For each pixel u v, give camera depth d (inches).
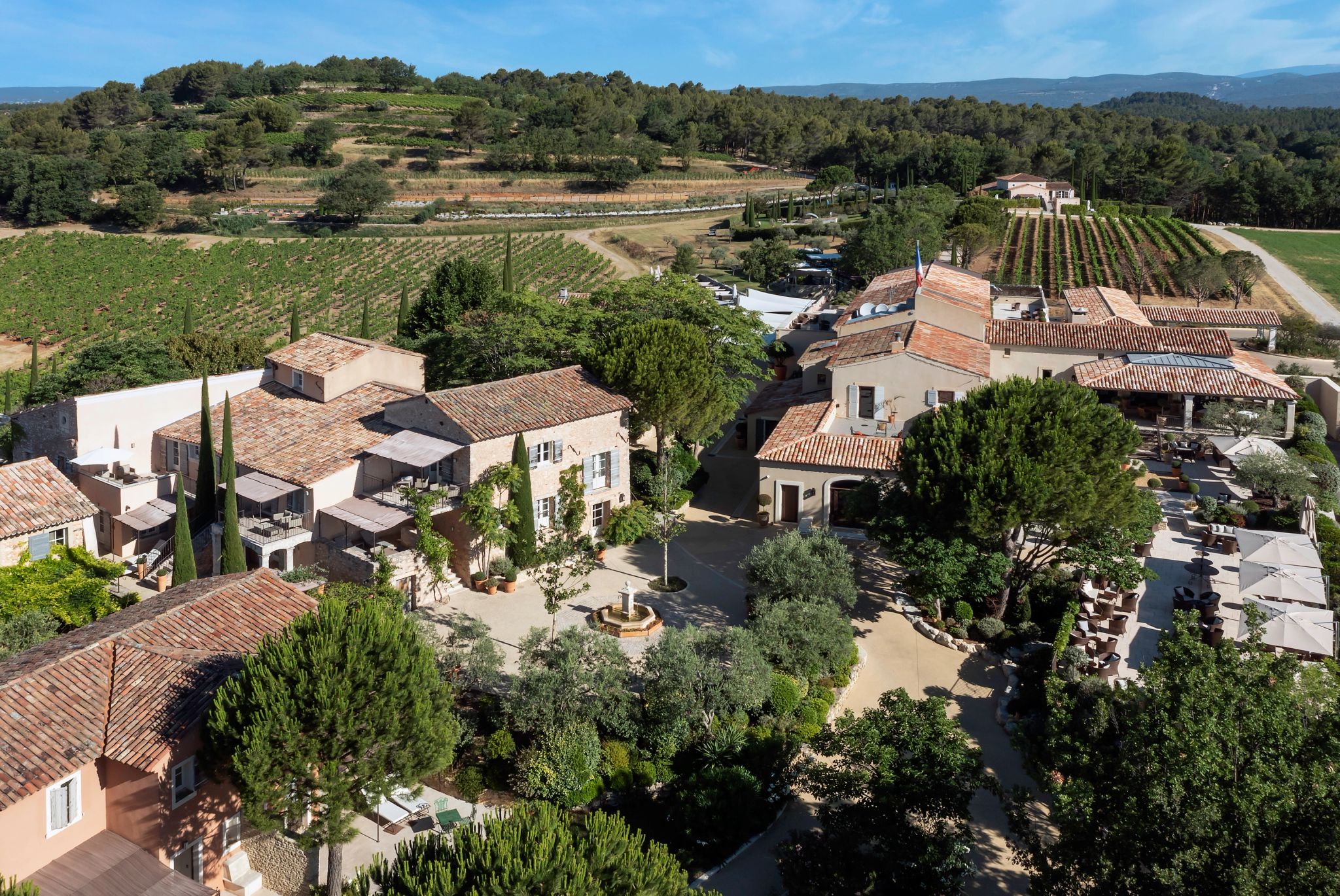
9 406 3257.9
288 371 2283.5
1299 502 2069.4
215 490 1955.0
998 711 1496.1
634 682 1520.7
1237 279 4562.0
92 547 1855.3
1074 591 1765.5
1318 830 817.5
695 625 1728.6
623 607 1743.4
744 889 1169.4
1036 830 1248.2
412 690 1013.8
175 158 7628.0
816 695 1508.4
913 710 1167.0
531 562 1887.3
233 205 7288.4
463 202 7524.6
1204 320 3848.4
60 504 1790.1
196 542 1947.6
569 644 1370.6
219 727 957.2
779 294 4704.7
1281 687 917.2
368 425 2032.5
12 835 946.7
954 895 1099.3
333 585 1641.2
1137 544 1881.2
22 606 1541.6
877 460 2070.6
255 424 2132.1
